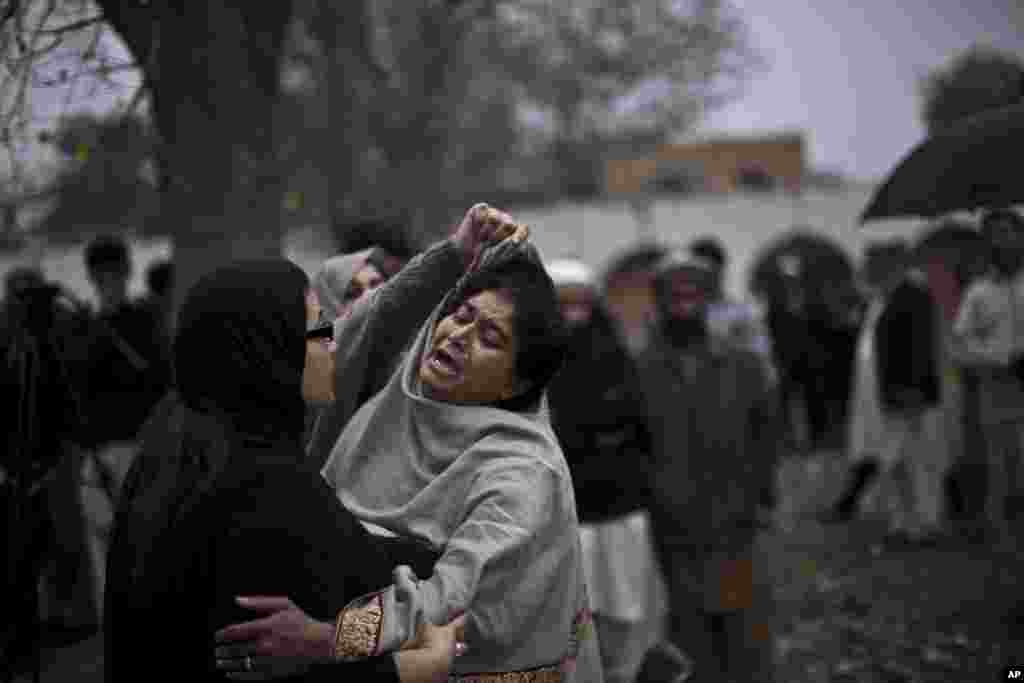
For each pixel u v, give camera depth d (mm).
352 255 2861
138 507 1562
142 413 4543
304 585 1485
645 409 3900
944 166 3170
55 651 3576
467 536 1750
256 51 3711
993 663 4684
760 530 4348
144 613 1490
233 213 3588
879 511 7910
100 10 2660
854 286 11867
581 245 27250
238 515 1484
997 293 6793
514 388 1994
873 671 4648
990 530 6930
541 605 1802
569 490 1899
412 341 2225
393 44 11484
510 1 11672
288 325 1577
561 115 20859
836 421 11242
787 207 27109
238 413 1564
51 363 2984
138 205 4770
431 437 1951
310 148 11531
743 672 4227
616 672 3721
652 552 4184
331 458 2080
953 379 7270
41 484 2938
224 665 1449
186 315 1592
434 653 1564
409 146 12031
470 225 2152
